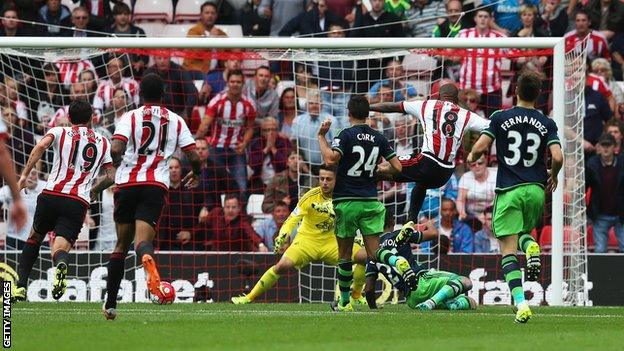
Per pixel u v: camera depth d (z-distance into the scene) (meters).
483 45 43.50
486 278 45.88
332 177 40.06
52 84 54.56
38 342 22.73
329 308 38.97
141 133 29.47
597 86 54.59
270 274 41.59
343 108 53.75
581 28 56.81
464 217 50.47
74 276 45.78
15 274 45.66
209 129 53.41
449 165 37.53
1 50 45.09
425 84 53.78
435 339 23.98
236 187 53.00
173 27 60.81
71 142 36.12
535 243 29.39
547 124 29.66
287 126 55.19
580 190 44.91
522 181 29.44
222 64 57.03
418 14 59.16
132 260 45.72
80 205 36.12
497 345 22.47
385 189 50.09
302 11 59.72
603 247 51.50
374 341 23.30
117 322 29.28
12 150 51.41
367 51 45.53
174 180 49.94
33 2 58.62
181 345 22.17
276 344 22.41
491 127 29.64
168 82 55.84
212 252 46.09
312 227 41.09
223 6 60.69
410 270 33.31
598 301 45.44
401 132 51.12
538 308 40.06
